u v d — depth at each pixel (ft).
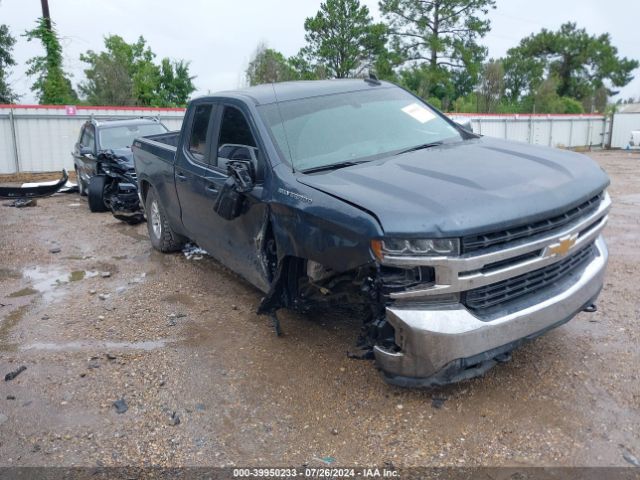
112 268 22.80
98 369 14.07
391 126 15.40
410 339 10.46
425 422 11.31
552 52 217.15
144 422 11.80
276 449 10.80
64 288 20.51
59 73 93.35
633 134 98.02
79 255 25.12
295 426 11.48
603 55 212.43
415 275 10.33
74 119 63.77
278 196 12.96
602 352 13.74
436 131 15.84
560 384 12.41
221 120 16.69
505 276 10.53
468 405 11.78
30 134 62.49
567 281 12.09
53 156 63.67
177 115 69.10
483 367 11.04
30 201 40.68
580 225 11.70
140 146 23.90
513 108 149.89
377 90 16.94
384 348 11.12
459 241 9.99
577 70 216.54
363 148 14.38
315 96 15.85
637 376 12.57
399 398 12.16
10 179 60.34
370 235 10.32
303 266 13.62
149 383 13.32
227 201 14.67
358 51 147.33
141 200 25.22
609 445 10.35
